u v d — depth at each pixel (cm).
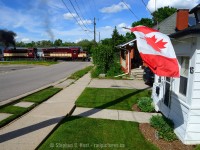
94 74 2378
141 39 618
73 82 1889
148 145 641
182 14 1370
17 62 5356
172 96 789
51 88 1528
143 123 826
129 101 1163
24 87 1625
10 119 782
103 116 895
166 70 589
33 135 658
